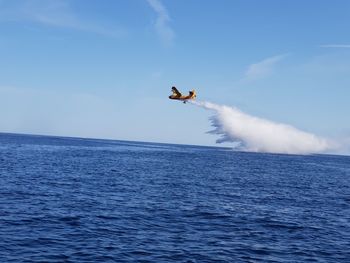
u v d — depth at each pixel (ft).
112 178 170.81
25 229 77.36
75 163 239.71
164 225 87.30
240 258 66.85
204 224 90.48
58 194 120.26
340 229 92.84
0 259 60.13
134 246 70.54
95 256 64.08
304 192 159.43
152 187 148.15
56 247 67.51
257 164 324.60
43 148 407.23
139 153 427.33
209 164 298.76
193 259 65.10
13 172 171.42
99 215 93.71
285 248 74.28
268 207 117.60
